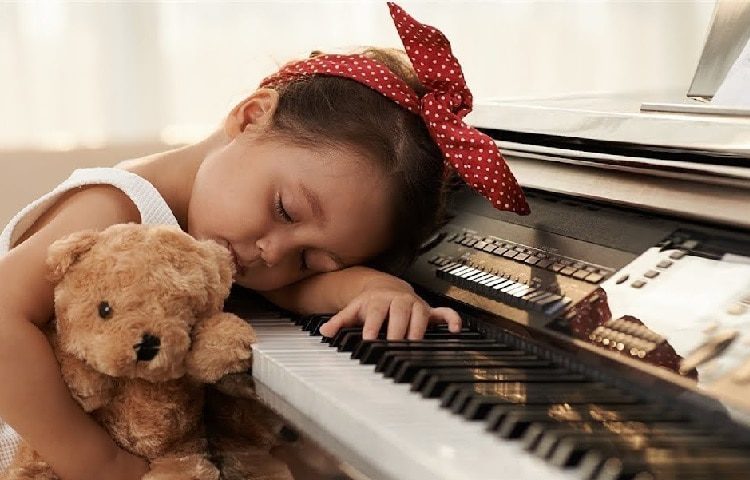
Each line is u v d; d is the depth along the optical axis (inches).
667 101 43.0
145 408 33.5
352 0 81.0
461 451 21.4
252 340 33.4
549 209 38.5
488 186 39.0
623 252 32.4
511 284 34.1
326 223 40.2
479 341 31.0
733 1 45.8
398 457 22.0
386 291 35.6
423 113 42.0
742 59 40.3
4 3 70.8
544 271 33.8
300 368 29.2
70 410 33.6
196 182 41.6
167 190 42.3
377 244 42.3
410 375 27.1
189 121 77.1
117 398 33.9
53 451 33.6
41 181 63.0
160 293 31.7
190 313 32.7
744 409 21.8
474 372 26.3
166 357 31.4
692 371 24.3
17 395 33.0
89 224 38.7
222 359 32.6
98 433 34.0
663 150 32.9
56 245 32.8
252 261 40.3
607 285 30.7
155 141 72.3
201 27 76.8
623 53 91.4
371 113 41.9
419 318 33.1
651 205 33.4
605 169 36.6
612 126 35.9
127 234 32.9
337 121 41.2
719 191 31.5
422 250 41.6
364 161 40.9
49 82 72.5
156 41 75.1
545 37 89.4
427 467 20.8
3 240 40.6
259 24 78.5
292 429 26.4
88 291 31.8
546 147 39.2
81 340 31.7
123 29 74.1
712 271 28.7
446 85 41.9
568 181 38.4
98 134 74.1
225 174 40.5
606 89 91.2
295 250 40.5
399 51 48.2
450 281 37.3
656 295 28.7
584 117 37.5
